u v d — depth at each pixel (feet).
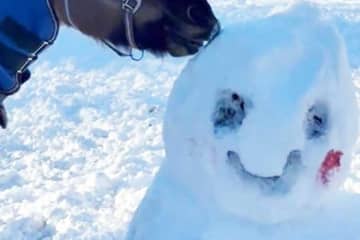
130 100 20.21
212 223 10.11
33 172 15.79
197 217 10.23
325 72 9.55
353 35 25.57
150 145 16.71
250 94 9.42
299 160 9.66
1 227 13.60
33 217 13.75
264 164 9.39
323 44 9.65
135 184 14.76
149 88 21.35
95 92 21.03
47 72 23.36
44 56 24.61
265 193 9.66
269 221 9.95
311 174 9.73
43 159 16.42
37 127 18.34
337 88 9.68
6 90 9.74
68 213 13.89
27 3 9.06
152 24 8.80
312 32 9.66
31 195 14.70
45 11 9.04
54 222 13.70
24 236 13.46
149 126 18.07
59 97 20.75
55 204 14.26
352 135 9.97
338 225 10.21
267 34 9.50
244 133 9.43
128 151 16.44
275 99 9.37
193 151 9.96
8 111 19.77
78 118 19.04
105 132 17.87
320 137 9.70
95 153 16.58
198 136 9.80
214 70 9.64
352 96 9.95
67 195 14.46
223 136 9.60
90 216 13.80
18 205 14.34
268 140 9.36
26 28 9.15
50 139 17.57
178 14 8.72
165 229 10.39
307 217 10.17
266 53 9.39
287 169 9.66
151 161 15.76
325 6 31.32
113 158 16.20
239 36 9.54
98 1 8.82
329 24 9.78
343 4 32.17
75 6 8.92
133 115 18.98
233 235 10.03
